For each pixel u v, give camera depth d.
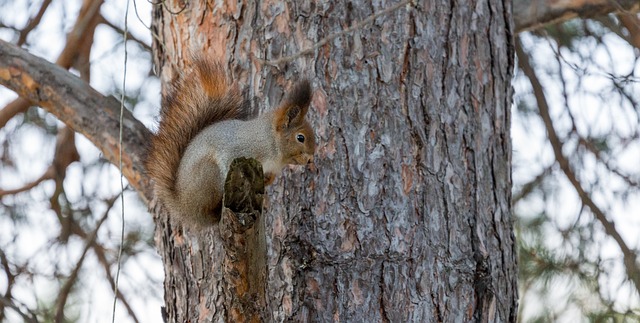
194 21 9.25
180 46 9.37
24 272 13.12
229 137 8.72
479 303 8.30
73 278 12.27
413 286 8.09
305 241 8.07
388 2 8.77
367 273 8.03
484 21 9.16
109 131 9.62
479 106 8.87
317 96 8.52
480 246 8.43
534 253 12.98
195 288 8.48
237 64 8.91
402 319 7.98
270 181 8.46
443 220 8.36
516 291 8.81
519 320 12.75
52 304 13.06
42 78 9.96
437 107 8.64
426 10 8.84
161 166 9.04
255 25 8.88
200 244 8.56
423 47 8.73
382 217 8.19
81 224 13.42
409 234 8.20
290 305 7.95
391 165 8.34
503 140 9.02
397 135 8.43
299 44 8.71
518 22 11.56
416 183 8.36
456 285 8.24
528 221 13.24
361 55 8.60
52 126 13.95
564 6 11.48
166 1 9.52
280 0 8.84
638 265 12.57
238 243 6.45
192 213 8.74
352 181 8.26
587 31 13.16
